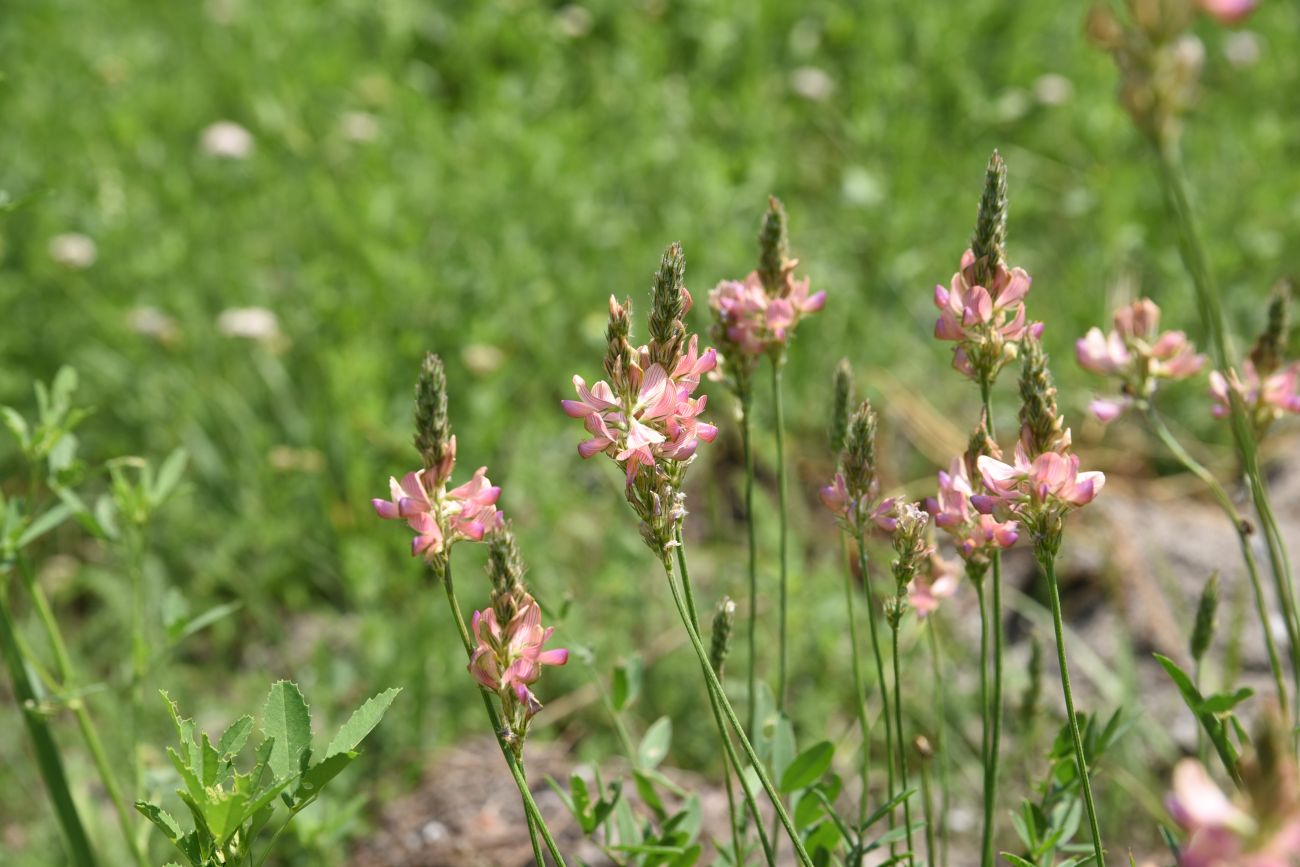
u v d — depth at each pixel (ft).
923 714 12.57
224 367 17.78
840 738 12.84
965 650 13.44
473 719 13.23
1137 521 14.75
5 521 9.07
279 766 6.42
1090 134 21.43
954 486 6.77
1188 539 14.52
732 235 18.06
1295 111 23.11
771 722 8.89
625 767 12.35
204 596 15.21
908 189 19.99
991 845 7.39
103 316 17.89
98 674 14.51
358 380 16.42
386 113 22.72
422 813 12.03
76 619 15.66
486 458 16.11
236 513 16.10
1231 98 22.98
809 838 7.84
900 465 16.34
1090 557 14.19
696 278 17.93
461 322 17.51
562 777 12.19
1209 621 8.46
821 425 16.63
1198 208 19.31
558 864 5.95
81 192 20.70
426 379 5.68
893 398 16.75
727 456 16.46
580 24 24.53
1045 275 19.20
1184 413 16.56
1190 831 4.09
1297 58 23.71
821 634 12.94
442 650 13.58
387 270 18.01
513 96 22.27
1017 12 24.52
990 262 6.55
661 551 5.99
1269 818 3.96
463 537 5.85
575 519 15.44
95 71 23.66
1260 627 13.12
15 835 12.96
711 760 12.50
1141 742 12.27
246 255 19.45
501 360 16.62
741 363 7.86
